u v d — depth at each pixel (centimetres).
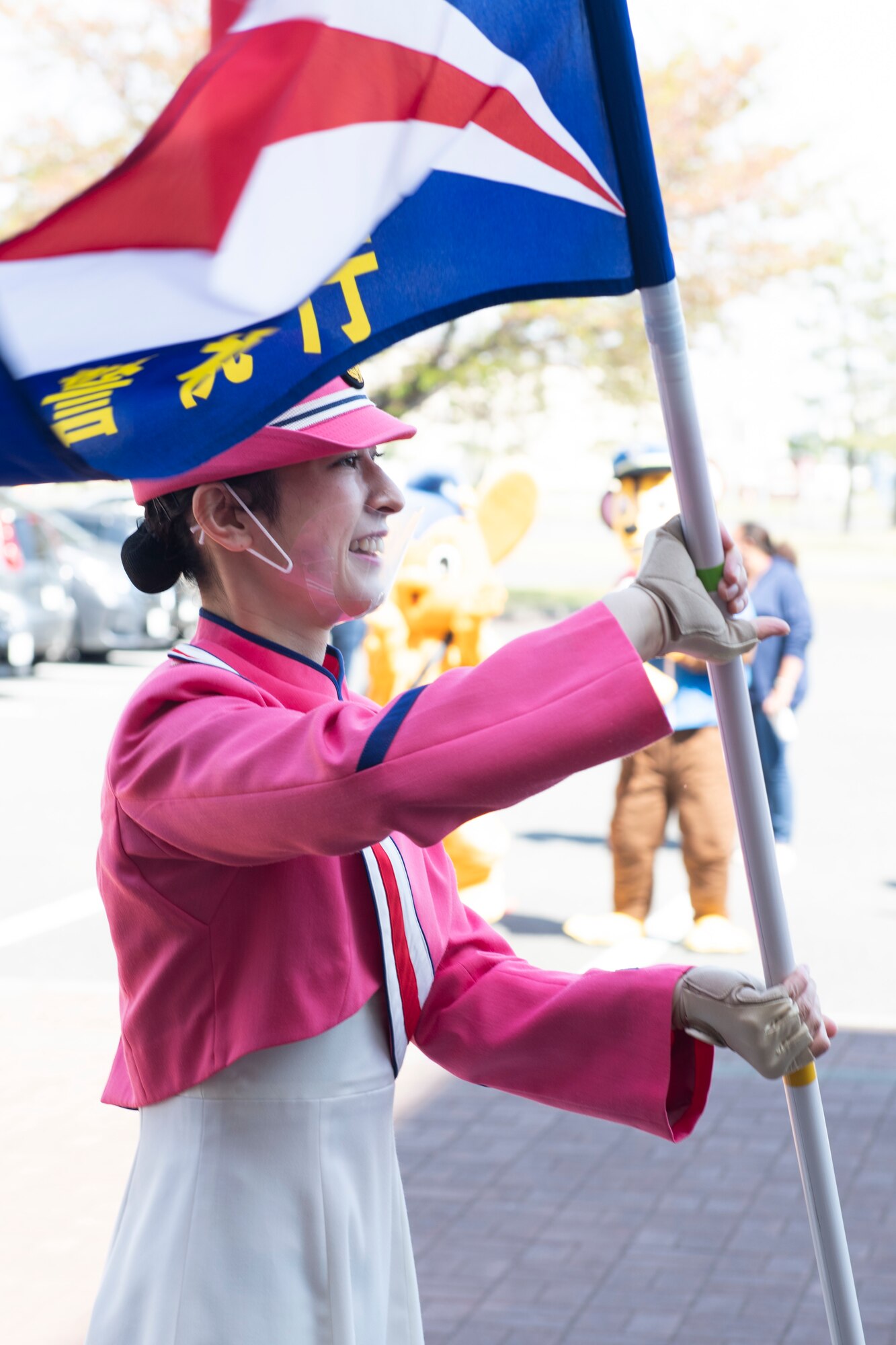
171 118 103
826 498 6856
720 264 2588
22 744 1290
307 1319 155
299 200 109
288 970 155
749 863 157
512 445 2847
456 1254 402
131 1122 491
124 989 165
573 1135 486
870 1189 436
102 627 1803
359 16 110
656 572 136
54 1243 404
